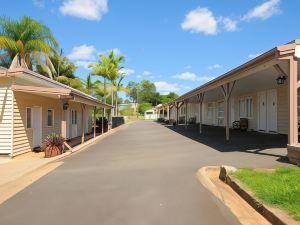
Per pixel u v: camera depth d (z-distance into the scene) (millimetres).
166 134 21188
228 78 12641
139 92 106062
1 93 12039
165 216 4633
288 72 8445
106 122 30109
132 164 9469
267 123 17656
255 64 9625
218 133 19406
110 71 38094
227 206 5074
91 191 6285
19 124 12633
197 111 36625
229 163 8484
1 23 24609
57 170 9102
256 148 11156
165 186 6422
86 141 18234
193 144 13922
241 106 22156
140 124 40562
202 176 7227
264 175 6398
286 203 4566
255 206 4906
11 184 7391
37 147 14625
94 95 43688
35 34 25375
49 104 16484
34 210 5176
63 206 5332
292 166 7578
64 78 37906
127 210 4973
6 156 11930
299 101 14250
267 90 17656
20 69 11680
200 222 4363
